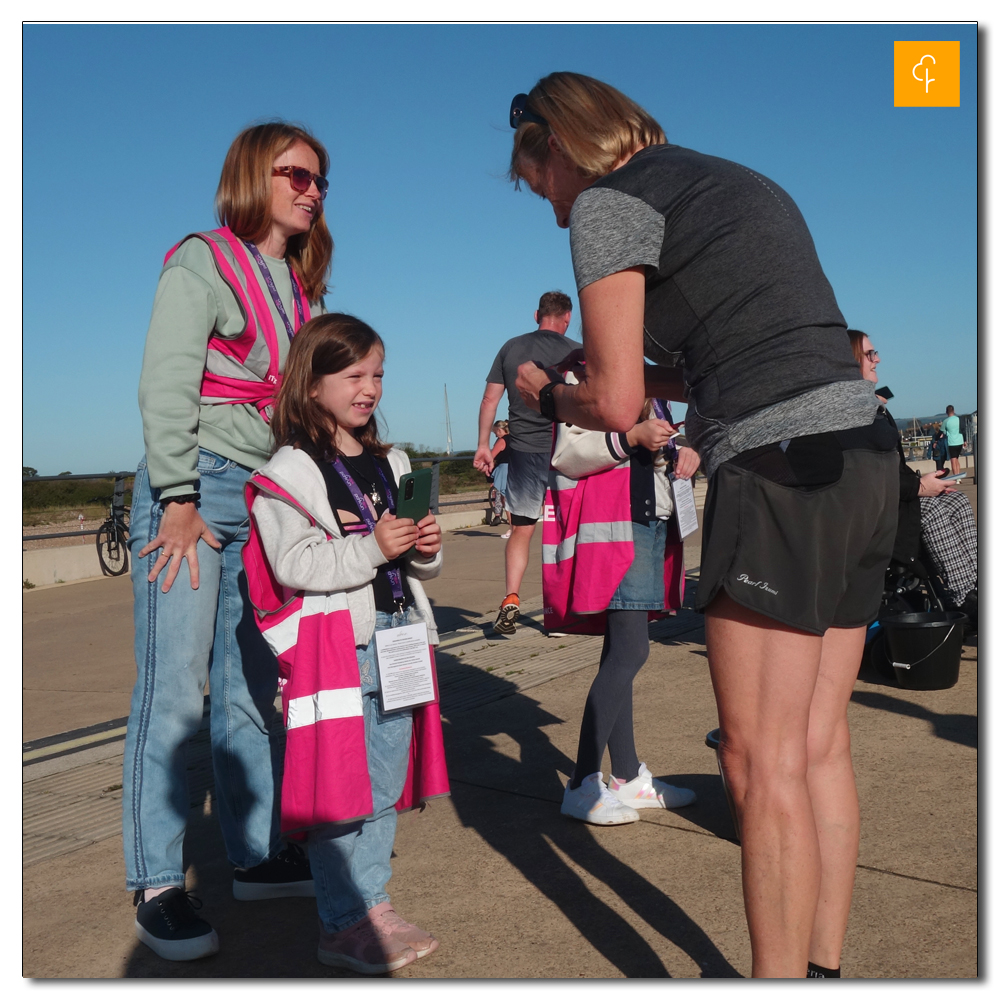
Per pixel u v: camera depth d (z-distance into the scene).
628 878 2.64
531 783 3.47
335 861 2.30
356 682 2.21
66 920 2.60
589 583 3.00
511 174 2.08
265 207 2.63
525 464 5.96
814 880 1.61
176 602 2.43
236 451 2.56
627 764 3.19
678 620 6.14
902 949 2.15
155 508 2.45
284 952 2.38
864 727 3.80
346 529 2.31
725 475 1.63
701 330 1.68
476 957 2.26
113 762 4.04
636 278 1.68
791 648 1.61
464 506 16.94
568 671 5.11
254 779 2.71
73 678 5.80
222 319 2.50
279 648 2.23
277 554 2.19
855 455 1.61
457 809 3.25
